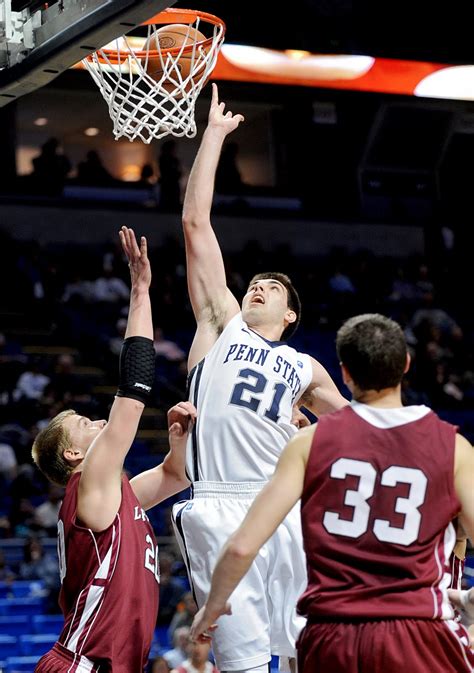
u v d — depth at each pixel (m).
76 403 16.08
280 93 16.20
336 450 3.02
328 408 4.32
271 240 21.62
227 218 21.41
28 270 19.03
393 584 2.93
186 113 5.11
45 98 20.05
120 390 3.87
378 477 2.99
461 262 22.30
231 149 21.66
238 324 4.26
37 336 18.25
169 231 21.03
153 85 5.07
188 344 19.11
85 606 3.85
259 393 4.08
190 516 4.02
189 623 10.83
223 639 3.92
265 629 3.96
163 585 11.51
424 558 2.97
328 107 20.52
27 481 14.33
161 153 21.61
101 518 3.86
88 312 19.02
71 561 3.92
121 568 3.89
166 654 9.45
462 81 16.91
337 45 16.20
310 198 21.97
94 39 4.12
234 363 4.14
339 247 21.92
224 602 3.01
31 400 15.90
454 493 3.01
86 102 20.30
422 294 21.23
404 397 18.00
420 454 3.00
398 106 21.25
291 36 15.93
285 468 3.04
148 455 16.23
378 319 3.12
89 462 3.86
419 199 22.59
